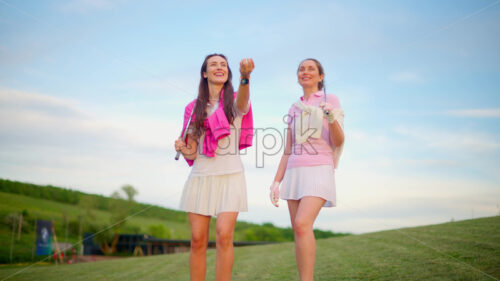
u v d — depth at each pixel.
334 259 4.92
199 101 2.65
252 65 2.45
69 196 33.41
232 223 2.46
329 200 2.47
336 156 2.62
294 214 2.60
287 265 5.06
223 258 2.42
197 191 2.56
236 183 2.53
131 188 33.81
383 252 4.91
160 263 6.77
